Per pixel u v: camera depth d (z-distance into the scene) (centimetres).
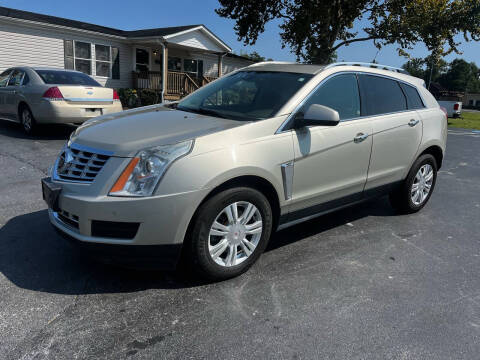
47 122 820
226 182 283
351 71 387
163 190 254
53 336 229
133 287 287
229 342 232
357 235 412
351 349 231
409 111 445
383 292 298
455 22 2136
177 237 264
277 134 311
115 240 258
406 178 457
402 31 2202
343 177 369
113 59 1855
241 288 293
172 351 222
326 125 309
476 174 767
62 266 311
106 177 259
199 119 323
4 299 262
